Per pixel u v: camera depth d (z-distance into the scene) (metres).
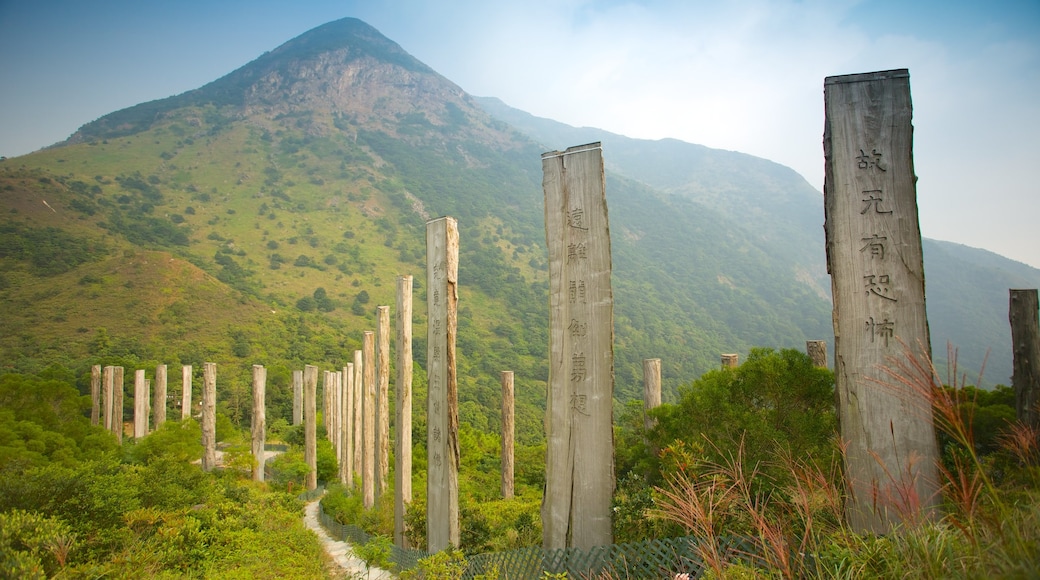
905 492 4.81
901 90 6.14
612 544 6.78
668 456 8.09
